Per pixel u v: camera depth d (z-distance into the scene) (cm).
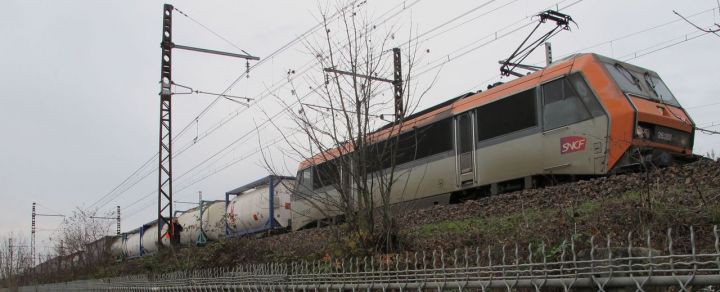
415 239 891
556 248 635
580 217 863
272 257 1105
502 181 1575
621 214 792
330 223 905
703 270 341
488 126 1630
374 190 861
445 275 514
